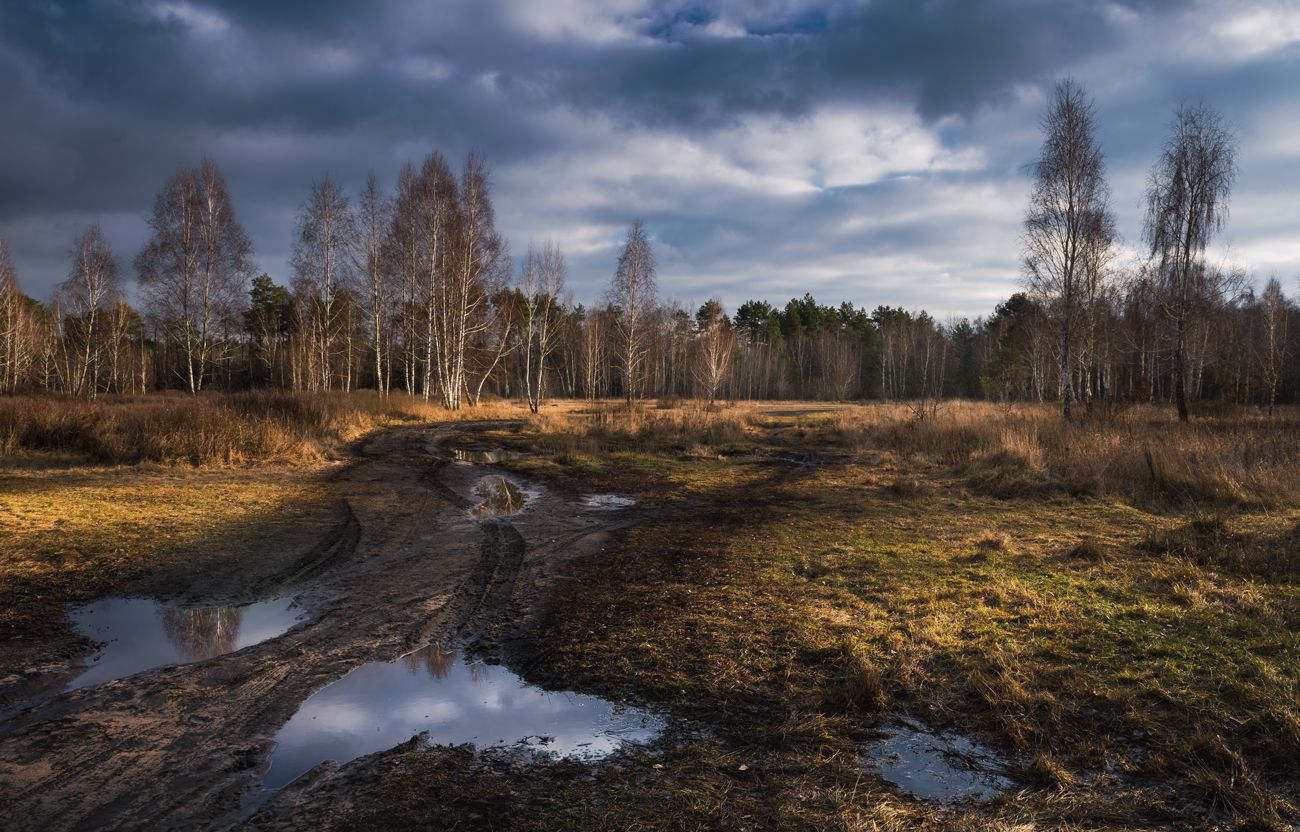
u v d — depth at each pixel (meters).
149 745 4.09
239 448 16.98
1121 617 5.83
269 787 3.65
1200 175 23.34
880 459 18.98
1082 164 23.94
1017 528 9.78
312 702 4.73
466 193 33.97
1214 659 4.88
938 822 3.23
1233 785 3.46
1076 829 3.18
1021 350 57.53
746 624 5.98
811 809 3.35
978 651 5.23
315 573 7.92
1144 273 29.52
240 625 6.25
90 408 18.73
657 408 40.22
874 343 88.44
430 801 3.47
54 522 9.46
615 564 8.34
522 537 9.88
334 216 34.19
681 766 3.80
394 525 10.53
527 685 4.99
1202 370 45.66
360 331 48.47
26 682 4.94
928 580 7.12
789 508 12.02
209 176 32.56
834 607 6.37
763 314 91.75
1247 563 7.11
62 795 3.53
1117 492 12.40
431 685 5.01
